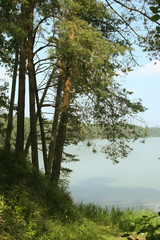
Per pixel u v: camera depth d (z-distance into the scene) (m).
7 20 7.38
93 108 11.52
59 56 11.21
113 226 11.02
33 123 11.38
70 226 8.22
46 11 9.10
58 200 9.32
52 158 12.77
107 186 35.31
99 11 9.92
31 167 9.56
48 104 12.49
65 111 11.81
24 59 11.09
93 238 8.56
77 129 12.02
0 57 10.12
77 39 8.97
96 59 8.74
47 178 10.80
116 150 12.08
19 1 7.65
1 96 13.67
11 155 9.44
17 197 7.39
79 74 10.12
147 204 23.58
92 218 11.73
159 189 33.41
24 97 11.01
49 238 6.70
